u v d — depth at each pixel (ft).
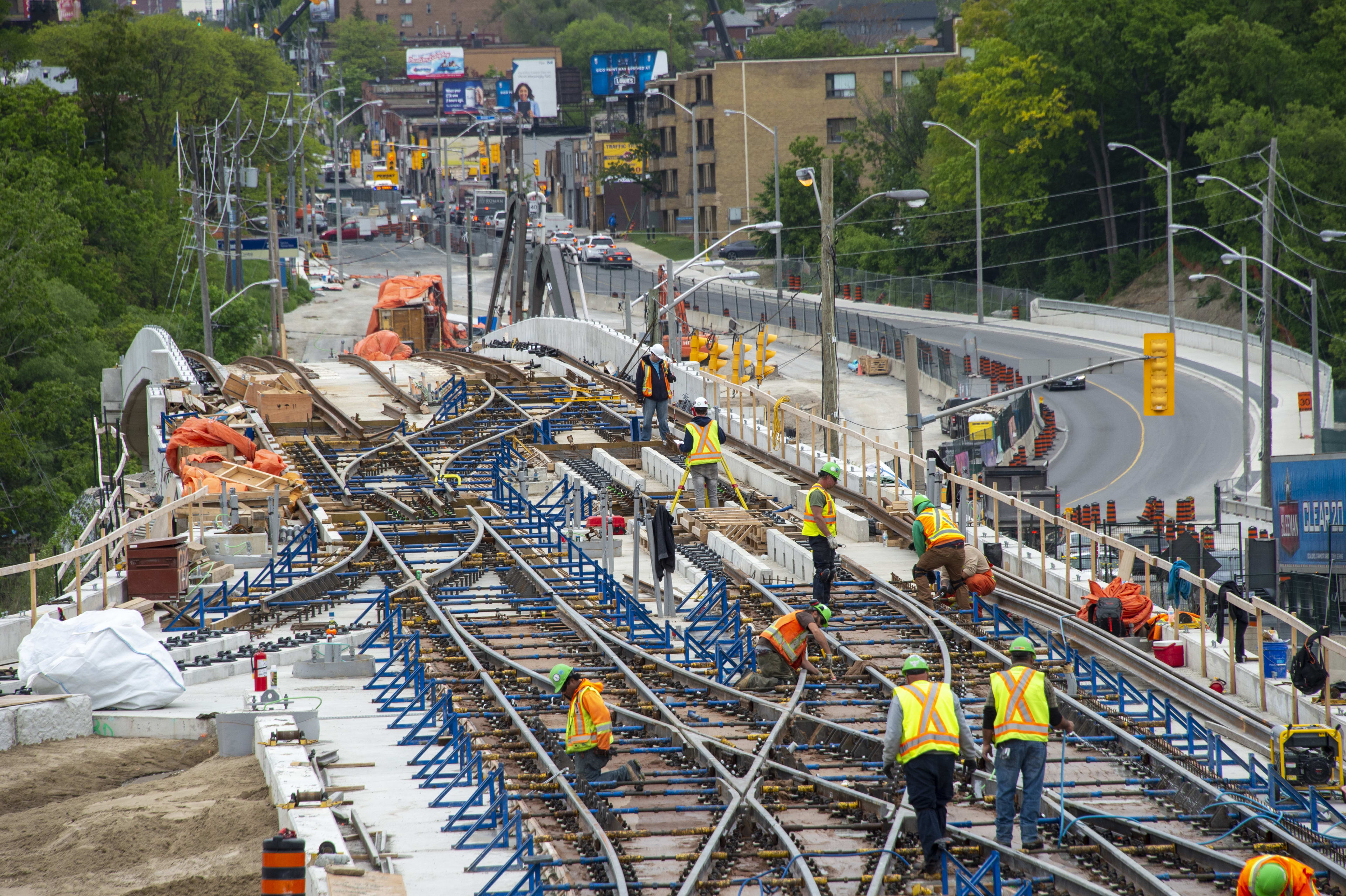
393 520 380.58
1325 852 174.81
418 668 248.93
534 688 242.58
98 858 171.12
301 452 466.70
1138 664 254.68
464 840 174.29
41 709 222.48
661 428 463.01
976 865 170.50
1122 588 282.77
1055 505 446.60
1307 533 419.74
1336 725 219.00
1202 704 239.50
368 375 644.69
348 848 173.27
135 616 240.53
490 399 552.00
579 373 621.31
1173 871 171.01
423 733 224.12
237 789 196.03
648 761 208.64
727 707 233.35
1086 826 177.17
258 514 369.91
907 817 176.24
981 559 283.79
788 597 301.84
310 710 218.38
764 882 160.86
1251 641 305.12
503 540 357.20
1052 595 298.76
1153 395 368.48
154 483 513.04
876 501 388.16
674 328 585.63
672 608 300.81
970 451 639.35
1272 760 199.72
